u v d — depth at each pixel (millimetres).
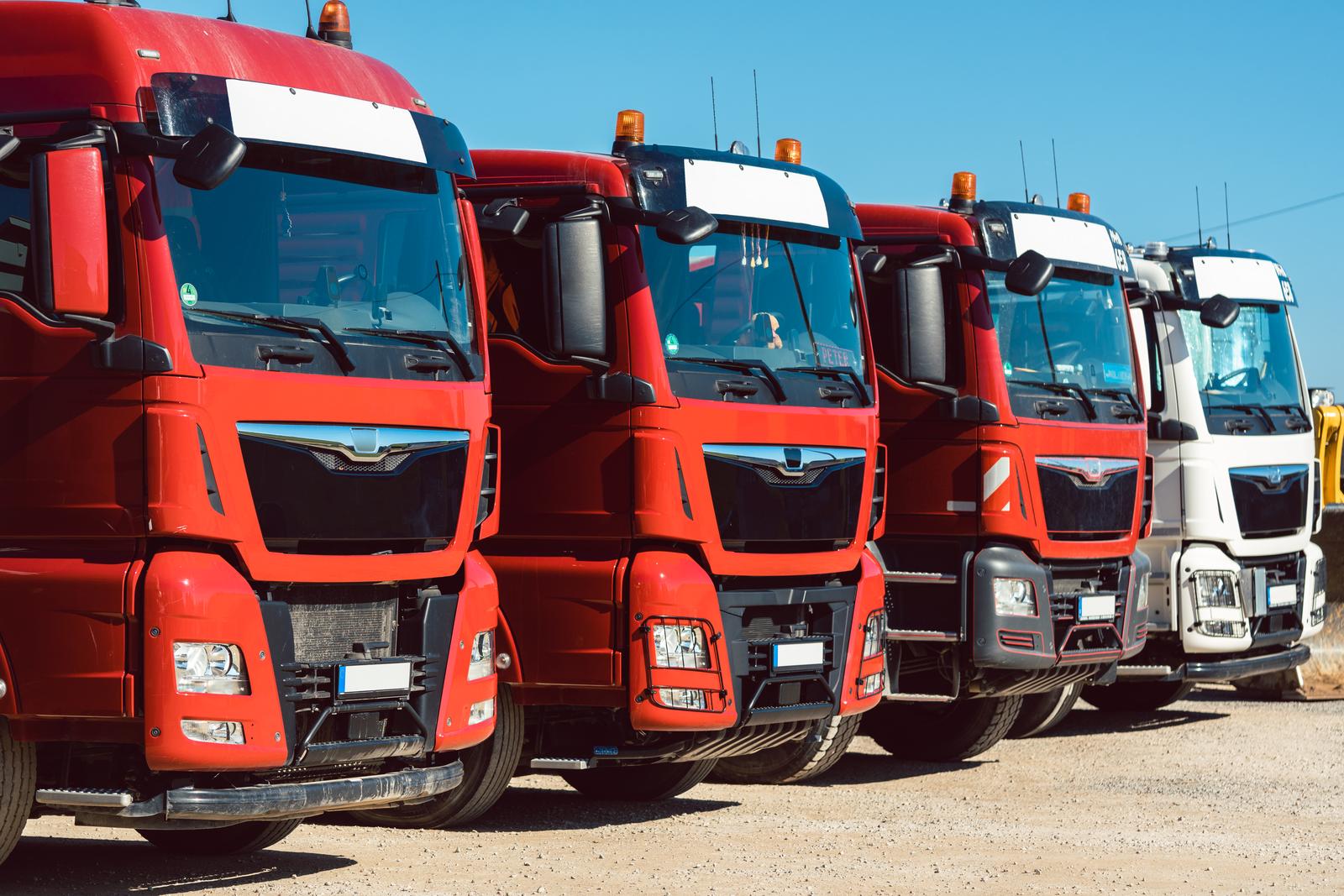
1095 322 15898
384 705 9742
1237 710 20031
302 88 9695
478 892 9547
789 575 12461
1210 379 18234
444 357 10094
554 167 11953
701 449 11805
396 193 10086
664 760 12172
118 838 11914
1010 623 14703
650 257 11812
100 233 8562
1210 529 17891
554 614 11734
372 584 9867
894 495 15070
